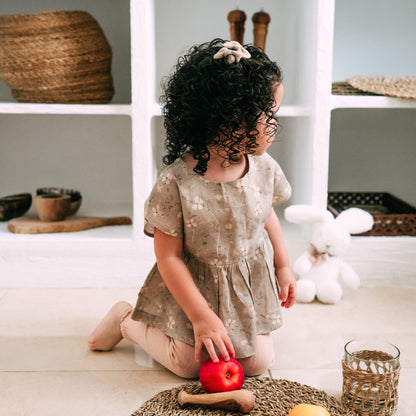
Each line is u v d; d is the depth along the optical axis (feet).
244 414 3.13
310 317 4.50
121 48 6.28
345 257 5.11
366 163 6.50
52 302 4.76
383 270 5.16
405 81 4.89
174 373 3.64
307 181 5.16
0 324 4.33
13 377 3.58
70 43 5.11
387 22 6.17
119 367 3.73
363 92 5.03
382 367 3.14
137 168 4.91
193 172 3.36
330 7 4.67
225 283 3.50
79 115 6.46
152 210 3.39
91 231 5.36
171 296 3.59
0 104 4.84
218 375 3.19
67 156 6.56
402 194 6.56
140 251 5.04
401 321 4.44
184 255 3.60
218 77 3.00
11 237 5.08
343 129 6.42
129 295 4.92
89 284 5.10
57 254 5.03
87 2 6.15
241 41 5.61
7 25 5.09
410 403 3.31
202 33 6.21
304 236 5.22
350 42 6.21
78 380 3.56
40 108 4.87
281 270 3.88
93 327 4.31
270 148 6.49
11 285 5.08
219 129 3.09
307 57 5.11
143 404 3.24
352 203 6.41
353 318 4.49
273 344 4.04
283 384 3.43
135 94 4.78
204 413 3.14
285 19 6.10
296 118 5.59
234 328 3.52
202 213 3.35
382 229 5.20
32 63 5.10
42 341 4.07
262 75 3.08
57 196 5.62
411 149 6.46
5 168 6.54
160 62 6.23
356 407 3.15
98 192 6.66
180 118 3.22
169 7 6.13
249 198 3.42
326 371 3.67
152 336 3.67
